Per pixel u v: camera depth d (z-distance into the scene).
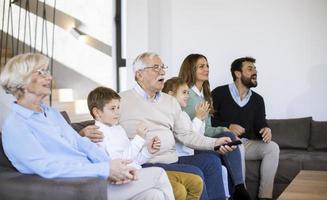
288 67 4.86
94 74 5.60
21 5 5.65
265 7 4.92
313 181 2.91
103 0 5.56
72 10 5.64
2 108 3.14
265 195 3.85
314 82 4.78
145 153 2.58
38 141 2.04
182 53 5.23
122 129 2.76
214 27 5.11
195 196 2.66
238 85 4.19
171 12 5.25
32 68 2.11
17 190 1.85
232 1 5.03
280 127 4.56
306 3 4.77
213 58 5.12
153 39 5.11
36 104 2.17
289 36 4.85
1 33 5.29
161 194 2.18
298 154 4.16
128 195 2.16
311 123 4.51
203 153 3.32
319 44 4.75
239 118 4.12
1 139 2.13
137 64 3.01
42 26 5.60
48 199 1.81
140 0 4.96
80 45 5.61
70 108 4.89
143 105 2.99
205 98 3.83
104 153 2.37
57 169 1.93
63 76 5.66
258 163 3.96
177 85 3.44
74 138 2.30
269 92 4.94
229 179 3.40
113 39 5.59
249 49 4.99
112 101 2.64
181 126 3.19
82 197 1.78
